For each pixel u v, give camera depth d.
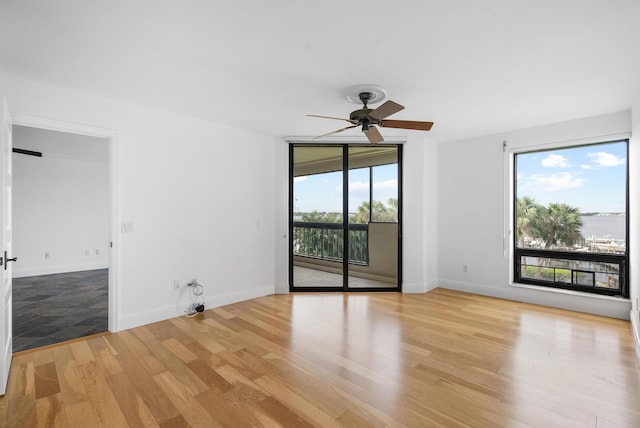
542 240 4.16
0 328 2.05
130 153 3.23
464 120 3.79
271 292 4.58
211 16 1.80
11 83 2.58
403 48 2.14
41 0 1.65
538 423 1.79
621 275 3.60
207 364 2.47
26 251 5.72
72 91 2.87
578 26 1.88
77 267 6.25
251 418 1.83
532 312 3.74
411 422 1.80
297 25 1.88
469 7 1.71
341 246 4.86
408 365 2.46
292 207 4.75
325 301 4.20
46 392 2.09
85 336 3.02
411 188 4.69
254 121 3.87
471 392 2.09
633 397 2.03
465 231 4.71
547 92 2.91
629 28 1.90
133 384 2.19
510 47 2.13
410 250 4.67
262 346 2.79
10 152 2.49
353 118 2.85
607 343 2.85
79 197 6.30
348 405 1.96
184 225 3.65
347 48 2.15
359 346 2.80
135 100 3.15
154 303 3.40
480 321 3.43
